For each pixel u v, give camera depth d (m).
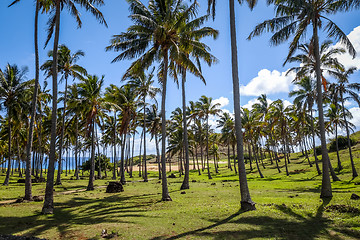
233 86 12.73
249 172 51.03
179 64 19.86
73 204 15.87
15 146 50.06
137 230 8.70
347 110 33.72
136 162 115.50
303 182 26.72
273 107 43.75
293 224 8.98
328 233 7.91
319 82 15.84
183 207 13.20
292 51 17.55
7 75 28.16
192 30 17.88
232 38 13.05
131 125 43.62
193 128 53.38
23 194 21.03
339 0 15.37
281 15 15.93
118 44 17.45
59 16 13.87
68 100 34.50
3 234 8.45
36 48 17.53
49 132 43.03
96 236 8.10
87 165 58.91
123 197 18.78
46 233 8.79
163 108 17.42
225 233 8.08
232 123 47.91
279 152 85.81
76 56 32.22
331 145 56.53
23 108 28.64
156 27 15.46
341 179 26.91
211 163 95.31
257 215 10.30
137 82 37.09
